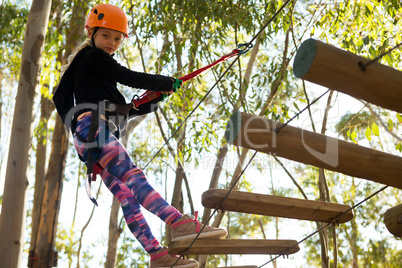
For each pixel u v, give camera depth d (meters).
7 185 4.44
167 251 2.88
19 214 4.41
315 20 7.05
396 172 2.15
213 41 7.05
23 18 9.32
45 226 8.27
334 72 1.65
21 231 4.39
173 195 7.61
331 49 1.63
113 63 2.83
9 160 4.51
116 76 2.83
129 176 2.66
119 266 14.01
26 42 4.82
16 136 4.56
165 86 2.97
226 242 2.61
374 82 1.69
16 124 4.59
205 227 2.57
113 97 2.87
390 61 6.42
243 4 6.84
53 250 8.26
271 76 6.68
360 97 1.78
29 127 4.62
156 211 2.61
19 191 4.45
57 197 8.44
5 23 9.20
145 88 2.94
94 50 2.85
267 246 2.70
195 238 2.51
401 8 6.80
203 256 6.93
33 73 4.75
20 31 9.32
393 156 2.13
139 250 14.20
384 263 13.79
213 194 2.45
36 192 9.84
